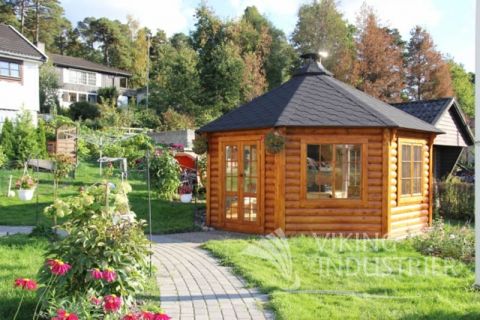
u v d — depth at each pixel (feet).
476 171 19.76
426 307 17.03
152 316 11.10
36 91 82.02
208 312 16.62
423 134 37.93
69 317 10.80
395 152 33.96
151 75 192.03
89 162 75.41
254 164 34.40
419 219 37.45
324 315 16.01
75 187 53.98
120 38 210.38
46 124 84.69
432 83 157.79
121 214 19.27
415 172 36.94
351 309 16.78
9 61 78.23
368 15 154.30
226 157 36.45
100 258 14.74
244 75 133.49
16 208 42.63
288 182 32.40
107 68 171.53
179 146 71.31
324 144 32.50
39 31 193.98
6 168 65.16
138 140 69.62
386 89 145.48
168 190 49.47
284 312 16.11
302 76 39.01
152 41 227.20
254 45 156.56
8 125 68.23
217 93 129.90
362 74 148.46
